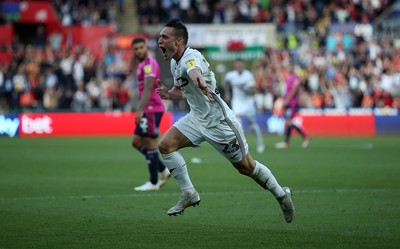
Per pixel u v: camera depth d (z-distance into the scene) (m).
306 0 54.72
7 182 18.19
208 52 42.84
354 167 21.31
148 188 16.69
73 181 18.41
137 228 11.77
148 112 16.38
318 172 20.08
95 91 41.66
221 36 50.53
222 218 12.68
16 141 33.91
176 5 53.97
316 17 53.88
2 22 50.09
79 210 13.65
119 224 12.14
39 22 49.81
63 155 26.19
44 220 12.55
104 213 13.28
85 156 25.77
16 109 41.97
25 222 12.37
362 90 41.56
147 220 12.52
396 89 42.34
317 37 49.88
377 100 41.28
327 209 13.58
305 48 47.38
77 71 43.28
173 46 11.02
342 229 11.58
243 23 51.34
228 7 53.22
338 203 14.33
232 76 27.67
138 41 16.14
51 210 13.66
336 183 17.56
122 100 41.19
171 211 11.33
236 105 27.67
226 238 10.94
